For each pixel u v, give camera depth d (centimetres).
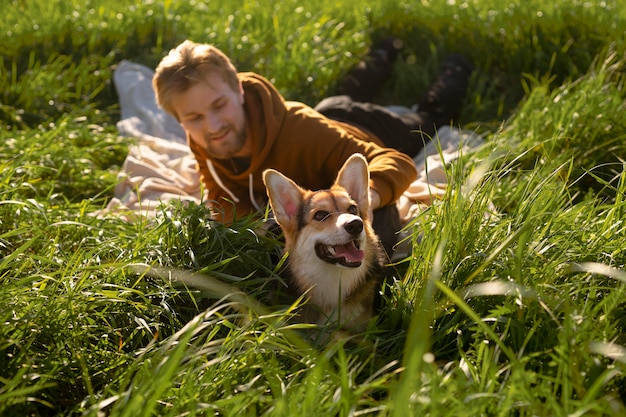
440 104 630
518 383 252
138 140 604
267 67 678
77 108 643
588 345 265
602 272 282
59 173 523
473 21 726
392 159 425
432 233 351
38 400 275
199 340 315
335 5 799
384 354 320
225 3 809
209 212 386
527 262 320
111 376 304
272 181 365
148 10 752
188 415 260
